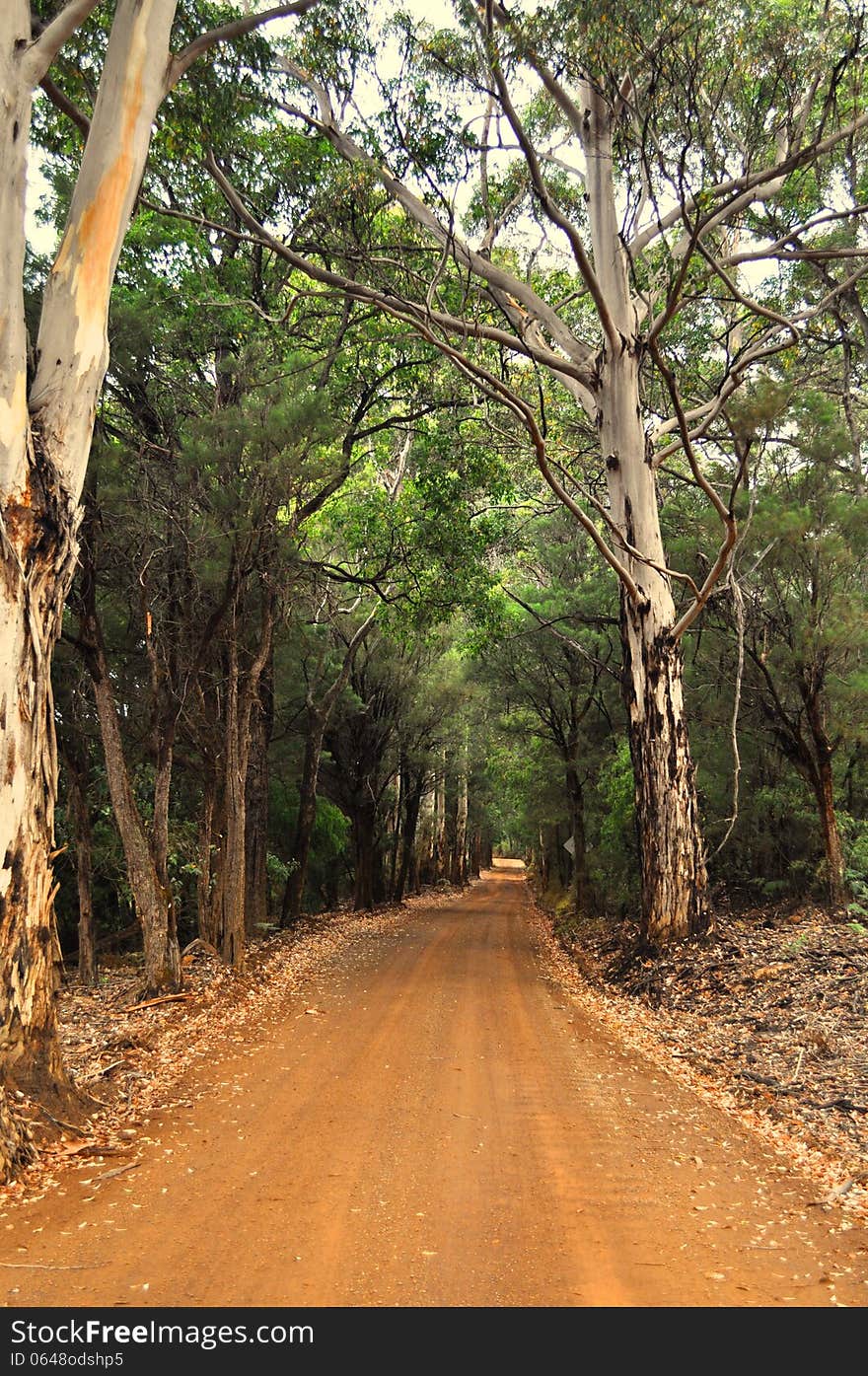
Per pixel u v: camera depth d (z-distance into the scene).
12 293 7.08
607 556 15.16
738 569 17.33
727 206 16.67
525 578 31.39
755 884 20.72
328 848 32.72
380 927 28.36
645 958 16.14
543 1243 5.26
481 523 21.78
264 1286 4.65
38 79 7.36
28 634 7.19
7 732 7.04
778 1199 6.06
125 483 13.50
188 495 14.41
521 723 30.58
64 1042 11.52
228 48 12.16
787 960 13.99
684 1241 5.34
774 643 17.33
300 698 29.14
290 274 18.98
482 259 17.42
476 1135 7.38
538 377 15.80
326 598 22.94
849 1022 10.66
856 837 17.92
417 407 21.25
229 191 14.86
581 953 20.88
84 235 7.85
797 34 13.97
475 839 75.00
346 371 19.56
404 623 23.08
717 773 19.88
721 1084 9.26
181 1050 10.50
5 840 7.07
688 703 20.31
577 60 13.26
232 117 13.05
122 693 17.23
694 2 13.30
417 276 16.50
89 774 19.84
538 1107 8.30
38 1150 6.70
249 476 14.42
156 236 15.22
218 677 16.88
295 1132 7.37
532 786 32.22
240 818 16.97
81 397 7.72
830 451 16.08
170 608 15.73
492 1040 11.29
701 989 13.91
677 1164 6.77
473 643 24.45
